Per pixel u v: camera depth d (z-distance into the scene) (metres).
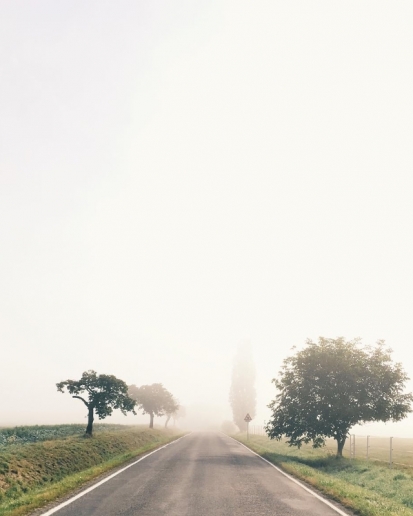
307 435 30.06
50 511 10.61
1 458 16.97
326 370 29.06
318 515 10.85
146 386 68.69
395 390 29.25
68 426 47.34
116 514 10.33
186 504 11.74
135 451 29.44
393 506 12.04
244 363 90.56
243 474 18.78
